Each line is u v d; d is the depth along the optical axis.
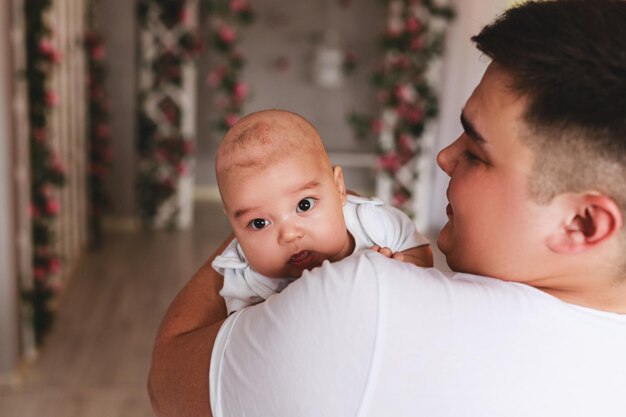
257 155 0.98
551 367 0.77
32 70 3.12
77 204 4.53
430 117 5.59
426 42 5.48
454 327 0.77
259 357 0.80
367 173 6.80
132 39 5.05
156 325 3.72
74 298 4.00
